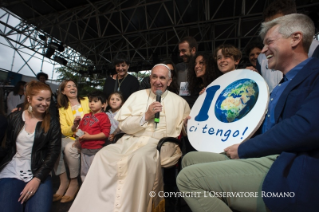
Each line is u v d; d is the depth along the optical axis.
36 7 8.62
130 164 1.53
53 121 1.81
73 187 2.32
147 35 10.38
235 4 7.60
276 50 1.15
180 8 8.22
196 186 1.10
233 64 2.00
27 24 9.54
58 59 11.65
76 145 2.38
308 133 0.86
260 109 1.26
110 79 3.67
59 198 2.29
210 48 11.08
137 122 1.91
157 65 2.14
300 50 1.12
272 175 0.93
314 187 0.85
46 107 1.71
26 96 1.74
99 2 8.01
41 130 1.72
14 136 1.67
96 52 12.28
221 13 8.25
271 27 1.20
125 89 3.44
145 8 7.94
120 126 2.06
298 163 0.91
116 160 1.62
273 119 1.23
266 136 1.00
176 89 2.84
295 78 1.06
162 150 1.87
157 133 1.98
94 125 2.36
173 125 2.05
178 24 8.38
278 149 0.96
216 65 2.28
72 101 2.83
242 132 1.27
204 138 1.50
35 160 1.68
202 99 1.80
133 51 12.14
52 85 9.41
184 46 2.98
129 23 9.38
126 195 1.44
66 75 16.62
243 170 1.05
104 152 1.71
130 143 1.94
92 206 1.52
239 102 1.43
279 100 1.10
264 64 1.89
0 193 1.48
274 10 1.81
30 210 1.52
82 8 8.39
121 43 11.21
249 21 8.45
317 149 0.92
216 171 1.08
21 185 1.58
